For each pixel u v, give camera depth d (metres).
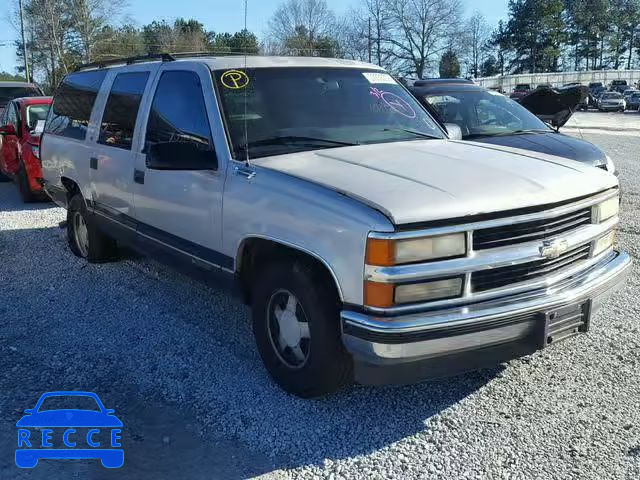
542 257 3.44
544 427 3.57
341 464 3.28
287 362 3.89
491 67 90.38
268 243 3.88
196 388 4.06
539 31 87.00
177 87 4.79
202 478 3.19
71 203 6.75
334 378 3.61
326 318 3.51
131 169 5.18
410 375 3.34
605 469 3.19
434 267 3.18
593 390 3.95
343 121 4.61
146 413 3.78
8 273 6.52
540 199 3.43
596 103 52.84
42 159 7.39
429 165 3.82
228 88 4.43
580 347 4.55
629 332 4.79
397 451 3.38
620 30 95.75
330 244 3.34
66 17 52.88
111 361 4.46
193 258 4.53
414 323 3.16
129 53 53.34
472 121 8.43
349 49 68.19
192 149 4.15
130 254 6.79
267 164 3.95
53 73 52.59
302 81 4.74
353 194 3.36
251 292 4.24
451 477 3.15
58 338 4.87
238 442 3.49
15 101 11.28
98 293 5.87
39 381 4.17
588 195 3.75
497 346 3.40
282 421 3.67
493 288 3.37
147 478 3.19
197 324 5.10
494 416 3.69
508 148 4.59
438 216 3.17
